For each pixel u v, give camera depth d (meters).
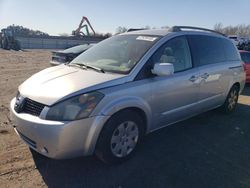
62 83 3.59
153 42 4.38
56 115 3.26
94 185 3.38
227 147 4.59
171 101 4.43
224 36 6.14
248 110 6.82
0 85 8.84
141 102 3.87
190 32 5.06
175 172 3.73
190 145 4.59
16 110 3.66
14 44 34.41
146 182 3.47
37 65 16.08
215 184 3.50
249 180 3.63
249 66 10.35
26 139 3.55
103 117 3.44
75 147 3.34
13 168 3.65
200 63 5.06
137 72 3.93
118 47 4.61
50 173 3.59
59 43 57.34
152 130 4.33
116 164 3.82
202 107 5.29
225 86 5.87
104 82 3.58
